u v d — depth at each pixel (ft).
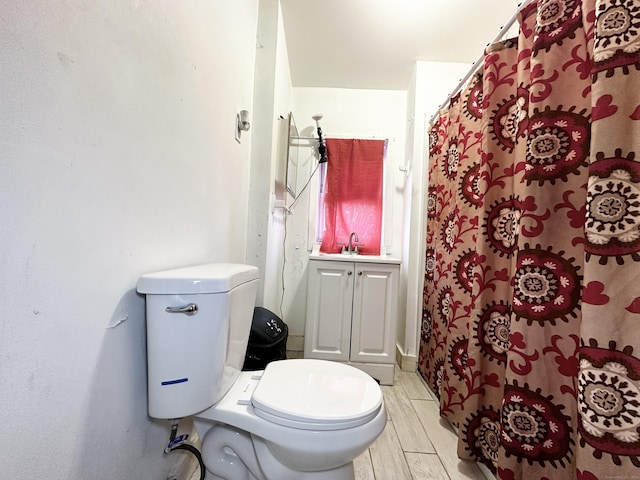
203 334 2.56
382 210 8.59
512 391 3.15
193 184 3.34
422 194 7.46
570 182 2.87
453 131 5.48
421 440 4.67
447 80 7.50
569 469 2.81
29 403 1.51
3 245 1.37
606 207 2.33
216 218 4.05
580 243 2.81
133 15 2.23
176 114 2.92
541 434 2.97
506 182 3.89
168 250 2.89
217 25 3.83
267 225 5.76
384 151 8.73
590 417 2.31
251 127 5.74
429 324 6.45
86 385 1.91
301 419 2.54
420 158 7.50
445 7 5.84
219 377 2.72
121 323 2.26
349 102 8.77
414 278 7.42
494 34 6.53
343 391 2.96
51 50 1.57
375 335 6.81
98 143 1.94
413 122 7.56
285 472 2.79
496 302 3.89
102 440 2.07
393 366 6.71
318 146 8.44
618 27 2.33
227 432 3.03
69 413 1.77
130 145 2.27
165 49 2.69
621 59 2.31
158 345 2.45
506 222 3.85
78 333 1.83
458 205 4.90
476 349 3.97
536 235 3.05
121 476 2.30
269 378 3.14
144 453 2.63
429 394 6.17
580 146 2.83
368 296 6.85
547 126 3.01
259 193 5.77
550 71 3.01
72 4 1.69
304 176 8.66
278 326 5.32
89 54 1.83
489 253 3.96
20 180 1.43
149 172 2.53
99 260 2.00
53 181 1.62
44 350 1.60
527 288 3.10
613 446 2.20
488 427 3.85
